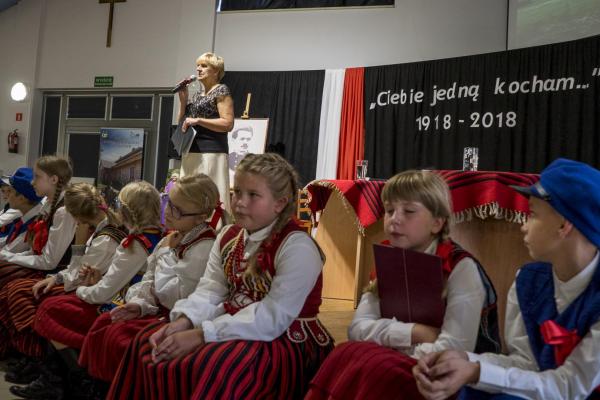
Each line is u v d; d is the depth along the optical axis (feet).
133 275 6.67
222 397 4.19
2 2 25.26
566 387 3.12
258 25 21.79
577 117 15.46
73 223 8.33
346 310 9.67
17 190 9.63
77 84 24.40
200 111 10.86
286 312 4.57
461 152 17.69
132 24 23.66
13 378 7.43
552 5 16.67
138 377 4.82
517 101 16.70
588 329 3.19
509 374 3.21
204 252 5.81
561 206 3.17
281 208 4.93
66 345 6.66
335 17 20.85
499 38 18.71
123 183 24.02
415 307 4.12
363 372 3.69
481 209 7.03
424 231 4.27
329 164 19.98
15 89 25.03
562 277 3.41
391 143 19.10
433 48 19.51
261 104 20.88
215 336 4.57
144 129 23.99
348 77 19.94
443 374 3.24
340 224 10.92
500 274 7.14
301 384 4.65
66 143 25.27
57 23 24.98
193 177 5.97
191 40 22.45
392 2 20.12
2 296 8.11
